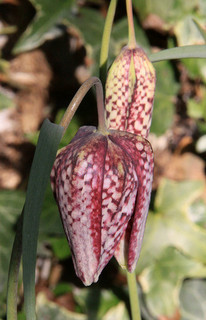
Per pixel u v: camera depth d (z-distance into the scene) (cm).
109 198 20
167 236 35
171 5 34
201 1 35
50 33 37
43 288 37
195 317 36
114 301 36
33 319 20
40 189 19
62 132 19
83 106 35
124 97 22
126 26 35
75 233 20
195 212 36
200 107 37
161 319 36
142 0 34
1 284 34
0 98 37
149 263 35
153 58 23
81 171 20
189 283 37
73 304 36
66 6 34
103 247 20
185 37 35
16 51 34
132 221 21
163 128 36
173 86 37
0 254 34
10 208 35
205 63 35
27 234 19
